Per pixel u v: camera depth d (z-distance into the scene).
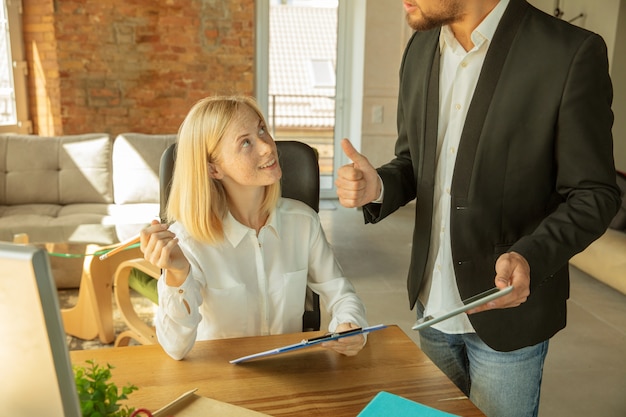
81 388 0.88
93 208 4.33
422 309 1.72
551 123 1.36
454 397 1.21
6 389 0.64
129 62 6.11
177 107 6.32
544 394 2.78
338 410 1.16
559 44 1.35
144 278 3.04
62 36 5.89
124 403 1.17
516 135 1.40
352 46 6.74
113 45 6.04
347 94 6.85
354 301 1.65
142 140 4.56
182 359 1.35
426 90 1.56
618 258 4.04
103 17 5.96
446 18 1.41
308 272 1.76
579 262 4.41
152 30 6.10
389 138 6.61
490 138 1.42
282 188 1.88
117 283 2.92
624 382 2.91
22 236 2.44
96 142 4.55
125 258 3.16
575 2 5.91
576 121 1.32
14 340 0.61
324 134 6.91
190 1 6.12
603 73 1.35
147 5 6.04
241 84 6.41
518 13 1.40
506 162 1.42
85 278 3.13
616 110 5.63
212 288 1.57
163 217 1.85
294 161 1.88
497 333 1.46
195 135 1.50
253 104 1.56
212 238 1.55
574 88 1.32
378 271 4.47
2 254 0.58
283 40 6.64
